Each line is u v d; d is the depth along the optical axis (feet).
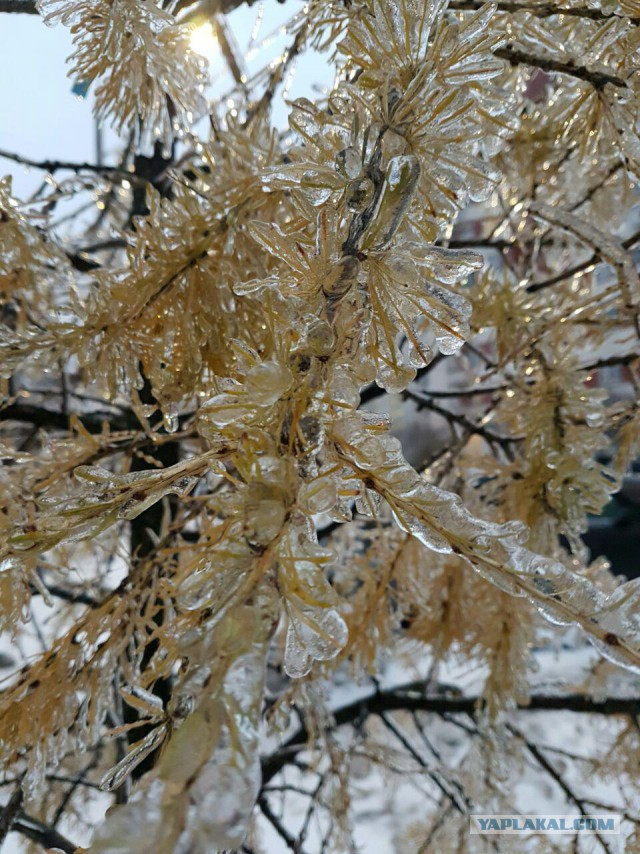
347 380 0.91
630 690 4.25
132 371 1.54
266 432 0.87
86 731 1.70
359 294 0.97
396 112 1.03
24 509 1.68
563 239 3.30
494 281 2.57
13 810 1.98
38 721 1.59
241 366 0.95
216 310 1.46
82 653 1.69
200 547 1.03
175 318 1.46
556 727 6.41
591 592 0.89
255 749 0.72
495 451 3.41
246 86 2.41
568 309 2.54
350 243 0.97
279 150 1.76
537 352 2.56
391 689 5.18
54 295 2.15
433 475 3.54
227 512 0.85
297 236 1.02
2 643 4.08
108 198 3.81
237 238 1.52
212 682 0.73
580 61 1.40
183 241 1.48
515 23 1.50
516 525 0.93
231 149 1.64
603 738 4.40
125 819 0.69
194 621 0.91
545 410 2.43
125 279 1.50
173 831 0.68
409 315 1.02
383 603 2.66
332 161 1.05
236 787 0.70
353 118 1.04
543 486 2.39
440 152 1.05
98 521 0.93
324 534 3.70
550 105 2.39
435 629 2.96
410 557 2.66
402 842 5.89
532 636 2.79
